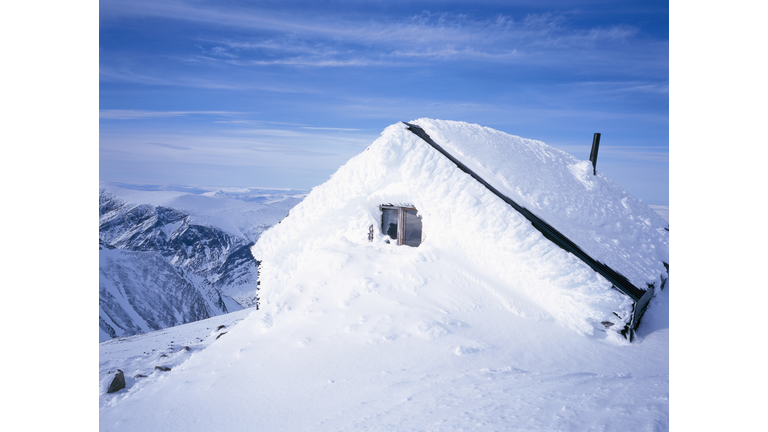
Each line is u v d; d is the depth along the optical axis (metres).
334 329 7.08
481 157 10.45
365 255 8.94
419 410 4.59
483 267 8.50
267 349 6.80
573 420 3.89
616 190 14.01
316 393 5.45
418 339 6.72
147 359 9.27
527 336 7.11
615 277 8.17
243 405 5.30
